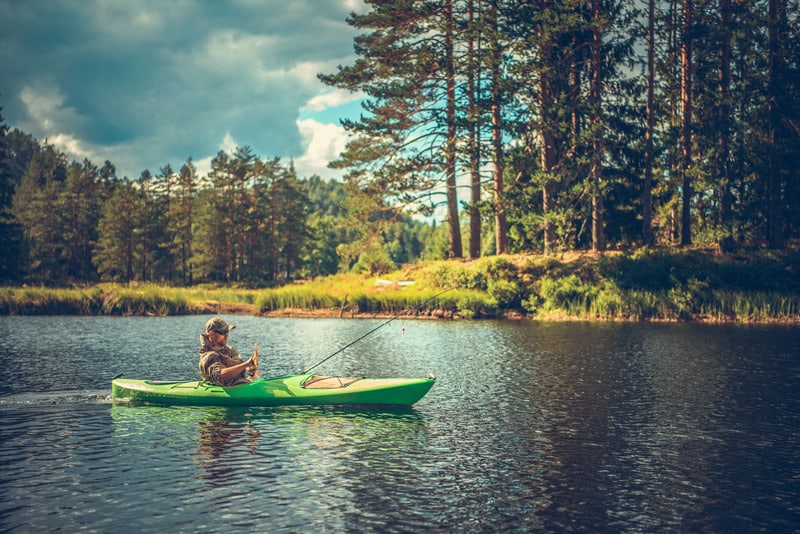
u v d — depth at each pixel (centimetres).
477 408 1090
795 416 1045
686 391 1248
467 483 718
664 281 3078
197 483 709
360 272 4919
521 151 3591
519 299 3195
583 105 3256
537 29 3341
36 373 1407
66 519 611
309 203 9594
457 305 3153
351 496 674
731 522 622
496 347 1934
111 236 8025
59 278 7694
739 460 815
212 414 1029
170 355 1714
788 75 3344
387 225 3906
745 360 1652
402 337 2236
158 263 8581
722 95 3388
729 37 3419
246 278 8250
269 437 895
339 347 1948
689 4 3353
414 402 1088
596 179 3212
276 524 601
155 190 8844
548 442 887
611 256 3316
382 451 834
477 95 3534
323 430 933
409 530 592
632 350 1852
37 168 10444
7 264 5494
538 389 1265
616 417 1033
